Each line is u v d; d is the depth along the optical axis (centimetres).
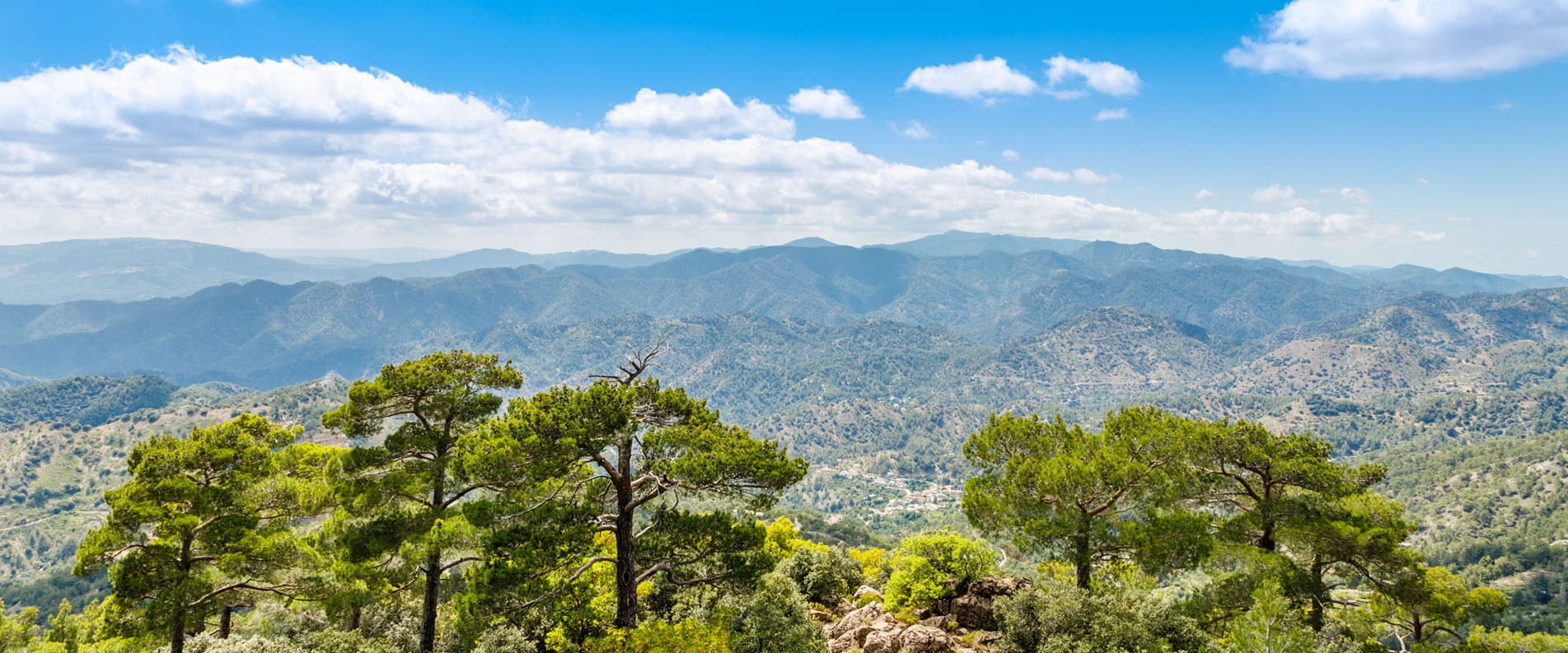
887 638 2184
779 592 2322
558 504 2112
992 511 2441
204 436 2373
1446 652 2308
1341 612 2408
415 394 2455
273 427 2595
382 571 2475
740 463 1883
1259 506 2481
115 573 2202
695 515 2058
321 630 2858
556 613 2117
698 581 2059
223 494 2302
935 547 2664
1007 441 2623
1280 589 2056
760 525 2119
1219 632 2272
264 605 2997
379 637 2577
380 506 2420
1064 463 2341
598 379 2011
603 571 2531
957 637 2311
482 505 1939
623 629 1894
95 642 3212
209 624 3005
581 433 1844
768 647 2045
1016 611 2209
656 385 2095
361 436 2525
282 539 2416
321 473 2750
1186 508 2556
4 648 2983
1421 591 2305
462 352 2578
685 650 1798
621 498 2003
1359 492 2416
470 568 2014
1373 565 2392
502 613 1972
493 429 1977
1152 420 2614
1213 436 2444
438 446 2508
